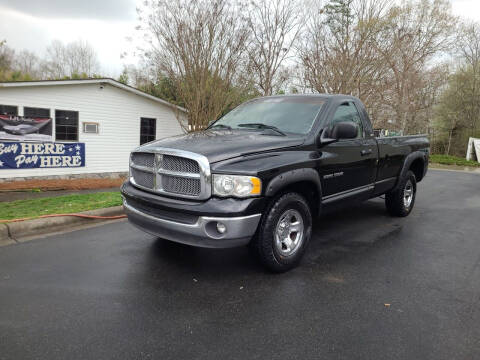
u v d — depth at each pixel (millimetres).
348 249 4648
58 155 13469
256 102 5188
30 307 3014
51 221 5391
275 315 2949
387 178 5648
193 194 3408
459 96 32812
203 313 2965
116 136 15039
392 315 2982
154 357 2379
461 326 2826
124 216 6066
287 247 3816
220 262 4094
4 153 12250
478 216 6871
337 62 14086
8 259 4098
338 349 2500
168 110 16484
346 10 14031
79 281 3539
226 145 3582
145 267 3916
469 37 32531
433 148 34656
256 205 3324
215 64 13602
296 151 3855
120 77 27609
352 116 4855
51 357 2357
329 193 4355
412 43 20156
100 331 2674
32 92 12633
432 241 5074
